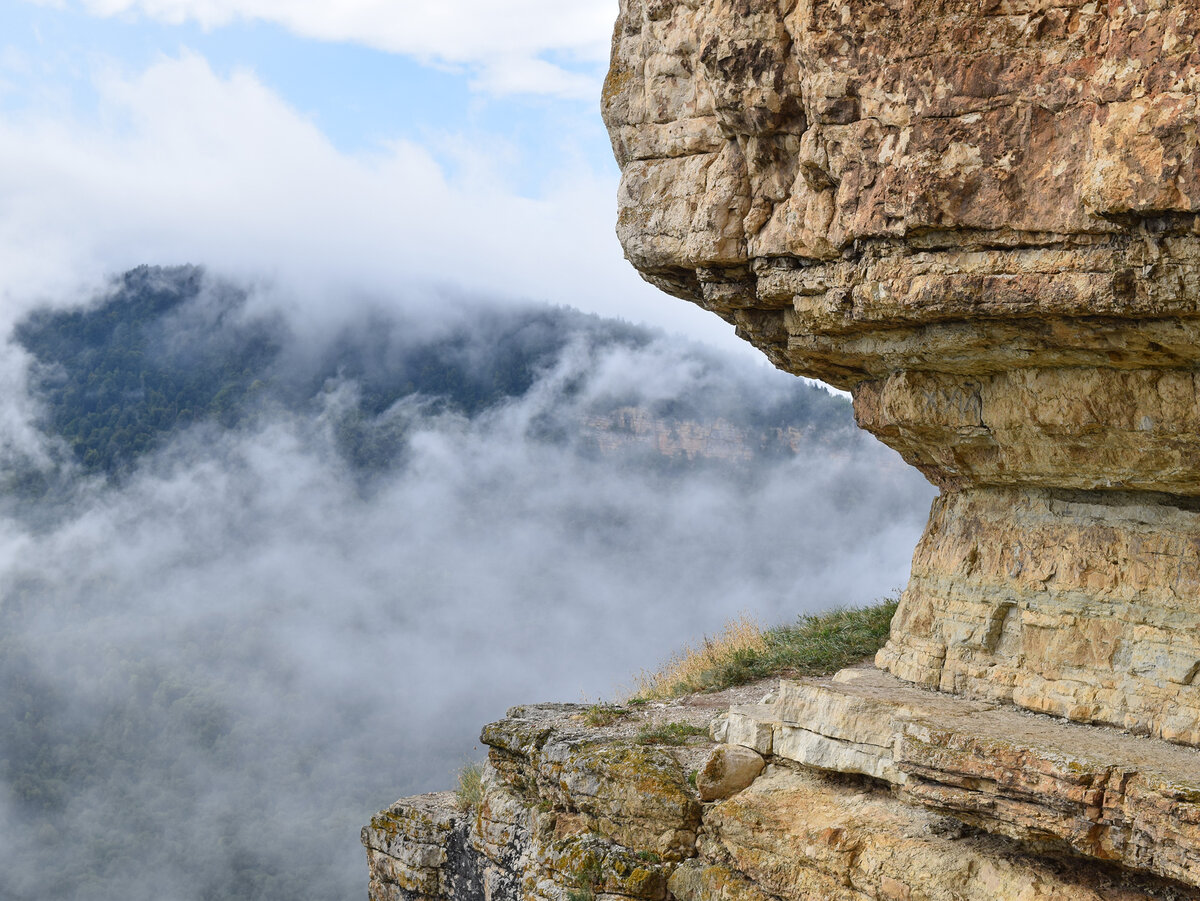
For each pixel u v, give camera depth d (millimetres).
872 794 7199
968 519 7852
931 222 5812
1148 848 5277
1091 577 6766
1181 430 5918
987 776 5922
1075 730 6285
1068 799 5547
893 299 6215
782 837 7168
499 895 9750
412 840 11367
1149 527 6559
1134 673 6340
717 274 7855
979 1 5602
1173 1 4754
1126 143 4883
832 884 6738
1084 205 5129
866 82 6105
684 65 7766
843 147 6301
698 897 7625
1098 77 5078
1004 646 7246
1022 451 7020
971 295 5789
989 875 6062
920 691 7527
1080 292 5340
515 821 9828
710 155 7719
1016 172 5516
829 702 7477
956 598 7652
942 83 5754
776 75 6715
